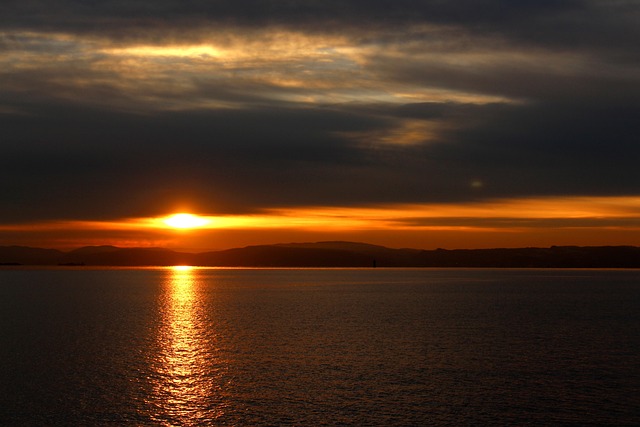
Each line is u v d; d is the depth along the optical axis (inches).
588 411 1747.0
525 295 6441.9
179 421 1669.5
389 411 1739.7
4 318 4030.5
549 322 3722.9
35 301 5590.6
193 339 3002.0
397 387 1983.3
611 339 2984.7
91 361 2423.7
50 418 1691.7
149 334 3196.4
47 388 1987.0
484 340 2933.1
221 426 1631.4
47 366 2325.3
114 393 1929.1
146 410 1760.6
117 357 2512.3
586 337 3051.2
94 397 1886.1
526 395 1895.9
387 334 3142.2
